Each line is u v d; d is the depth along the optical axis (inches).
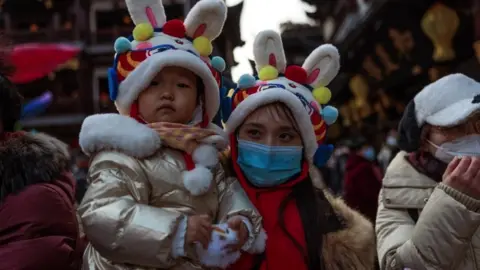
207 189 69.9
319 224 78.0
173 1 796.0
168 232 62.4
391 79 384.5
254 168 76.3
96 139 67.9
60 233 64.0
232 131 78.6
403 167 84.7
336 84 501.4
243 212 72.6
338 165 313.6
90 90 999.0
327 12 773.3
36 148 66.6
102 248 63.7
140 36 75.4
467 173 69.1
